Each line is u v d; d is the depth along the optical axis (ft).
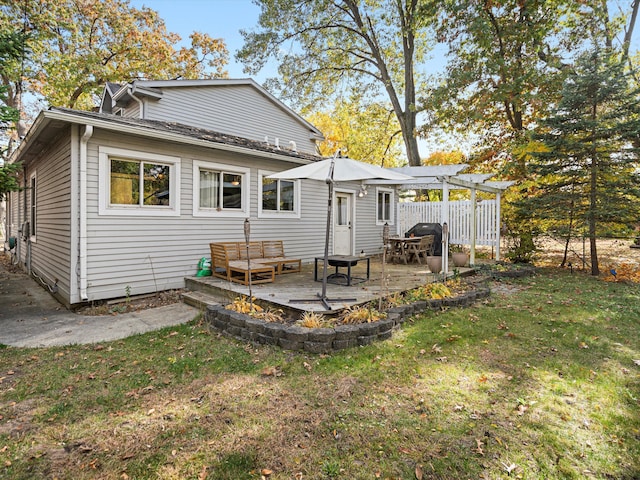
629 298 20.01
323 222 34.24
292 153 31.24
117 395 10.00
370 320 14.08
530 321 15.90
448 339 13.60
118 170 20.65
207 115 33.96
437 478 6.80
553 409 9.00
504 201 36.63
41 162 27.27
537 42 40.01
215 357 12.42
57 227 22.52
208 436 8.11
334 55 62.13
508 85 37.91
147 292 21.85
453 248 37.83
